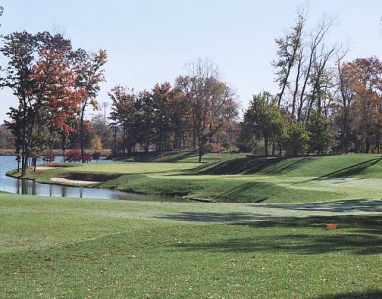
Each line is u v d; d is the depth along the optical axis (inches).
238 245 567.2
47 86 2524.6
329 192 1387.8
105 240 632.4
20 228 706.2
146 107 4411.9
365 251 506.6
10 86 2492.6
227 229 709.9
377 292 349.1
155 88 4389.8
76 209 920.9
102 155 4923.7
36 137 2689.5
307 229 701.9
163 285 393.7
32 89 2513.5
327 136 2416.3
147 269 460.8
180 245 589.3
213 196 1539.1
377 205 1140.5
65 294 383.2
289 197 1359.5
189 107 4020.7
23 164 2578.7
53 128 2790.4
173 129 4397.1
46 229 703.7
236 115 4729.3
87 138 4862.2
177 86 4343.0
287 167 2116.1
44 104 2539.4
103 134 5605.3
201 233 676.7
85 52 3253.0
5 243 621.9
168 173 2293.3
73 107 2623.0
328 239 594.2
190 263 474.9
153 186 1803.6
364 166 1950.1
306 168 2034.9
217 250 540.7
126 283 408.5
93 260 526.3
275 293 354.6
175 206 1037.2
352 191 1407.5
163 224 768.9
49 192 1806.1
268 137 2506.2
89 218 794.2
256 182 1579.7
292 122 2426.2
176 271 443.8
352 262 448.5
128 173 2257.6
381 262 446.6
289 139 2322.8
